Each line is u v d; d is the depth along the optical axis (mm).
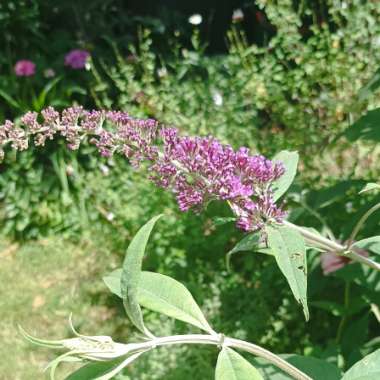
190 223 4180
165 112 4832
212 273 4125
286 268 1297
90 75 5855
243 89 4465
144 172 4391
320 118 4195
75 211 5141
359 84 4008
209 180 1442
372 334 3338
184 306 1294
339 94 4051
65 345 1148
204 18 7102
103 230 5086
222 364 1195
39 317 4441
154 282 1322
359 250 2580
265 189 1458
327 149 3889
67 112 1602
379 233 2789
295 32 4422
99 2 6336
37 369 4020
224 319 3715
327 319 3631
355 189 3557
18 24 5879
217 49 7141
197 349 3355
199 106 4684
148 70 5125
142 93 4789
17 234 5250
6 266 4938
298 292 1271
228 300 3848
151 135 1553
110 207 5000
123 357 1192
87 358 1156
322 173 4086
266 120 5047
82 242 5113
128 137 1550
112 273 1541
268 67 4406
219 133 4324
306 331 3660
